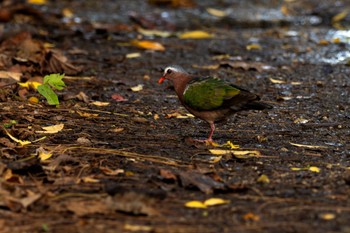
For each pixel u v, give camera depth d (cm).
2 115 1240
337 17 2322
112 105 1363
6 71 1466
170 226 818
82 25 2119
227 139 1170
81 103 1362
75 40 1948
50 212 859
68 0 2441
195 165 1014
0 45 1688
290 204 884
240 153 1081
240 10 2423
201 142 1136
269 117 1302
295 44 1972
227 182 961
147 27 2170
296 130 1227
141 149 1099
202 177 955
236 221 832
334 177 981
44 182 955
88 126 1216
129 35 2045
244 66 1683
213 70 1675
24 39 1698
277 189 936
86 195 907
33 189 928
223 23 2259
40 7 2322
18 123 1209
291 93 1483
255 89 1514
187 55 1827
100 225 822
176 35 2066
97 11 2327
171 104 1390
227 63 1700
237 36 2075
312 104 1399
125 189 911
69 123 1223
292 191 927
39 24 2098
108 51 1839
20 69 1506
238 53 1853
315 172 1003
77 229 811
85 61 1708
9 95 1349
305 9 2441
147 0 2498
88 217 845
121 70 1653
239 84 1555
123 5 2420
